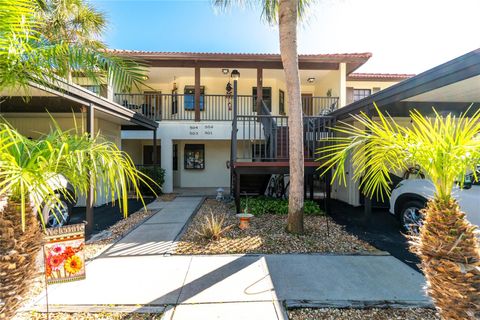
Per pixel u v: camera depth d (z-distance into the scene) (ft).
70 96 15.74
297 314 7.93
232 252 12.96
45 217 14.71
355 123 24.66
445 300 5.90
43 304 8.46
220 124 34.60
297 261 11.85
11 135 5.85
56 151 6.16
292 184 15.75
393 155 7.23
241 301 8.62
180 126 34.83
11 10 6.28
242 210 21.52
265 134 26.78
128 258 12.25
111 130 27.94
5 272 6.22
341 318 7.76
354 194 25.66
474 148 5.70
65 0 17.08
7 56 7.22
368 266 11.34
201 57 31.65
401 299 8.71
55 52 8.21
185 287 9.52
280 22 15.35
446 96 17.35
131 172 7.62
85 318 7.79
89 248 13.60
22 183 5.20
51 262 7.14
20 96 15.75
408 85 14.89
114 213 22.41
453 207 6.01
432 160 6.08
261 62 32.73
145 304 8.47
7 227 6.29
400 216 16.99
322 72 36.45
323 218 19.95
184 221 19.40
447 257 5.87
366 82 42.22
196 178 43.88
